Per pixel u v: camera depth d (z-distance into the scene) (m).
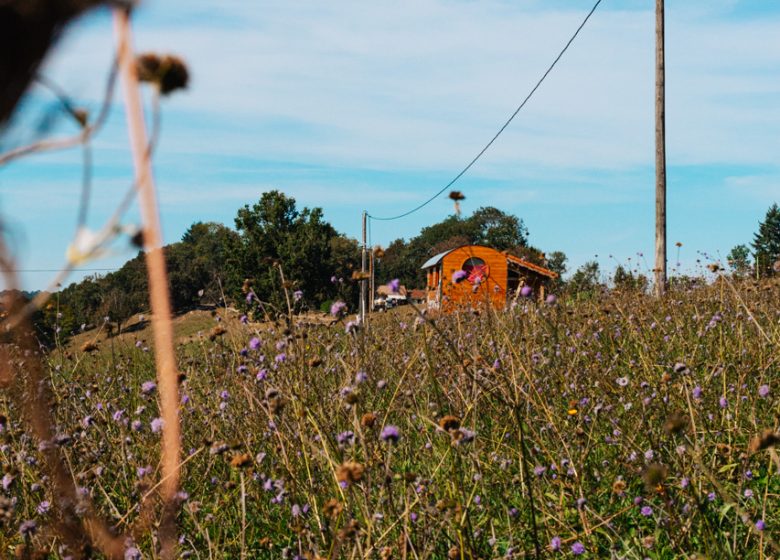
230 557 3.54
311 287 53.28
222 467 4.30
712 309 7.62
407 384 4.73
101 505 3.32
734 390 4.73
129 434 4.37
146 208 0.96
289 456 3.84
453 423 3.02
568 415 4.43
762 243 70.62
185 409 4.70
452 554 2.79
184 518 3.41
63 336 6.22
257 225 55.19
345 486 3.07
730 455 3.70
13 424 3.87
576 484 3.61
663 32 14.94
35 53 0.83
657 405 4.28
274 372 4.23
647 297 9.47
